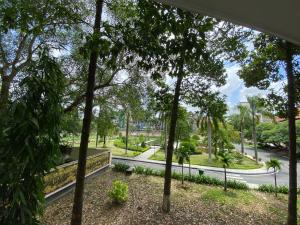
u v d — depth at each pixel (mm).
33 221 2639
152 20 3039
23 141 2328
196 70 7473
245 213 7926
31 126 2365
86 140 5426
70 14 4680
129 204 8070
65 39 8516
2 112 2512
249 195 10227
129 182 11109
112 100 10555
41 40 8125
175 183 11391
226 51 6797
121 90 10008
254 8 1951
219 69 7539
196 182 11906
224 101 8430
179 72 3684
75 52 8875
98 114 11766
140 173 13102
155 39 3150
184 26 2945
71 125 11414
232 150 30422
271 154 34375
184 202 8594
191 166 19797
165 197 7621
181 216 7301
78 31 7453
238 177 16797
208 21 3037
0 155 2312
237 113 34938
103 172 13188
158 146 35406
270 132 33844
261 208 8570
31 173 2438
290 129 7031
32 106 2439
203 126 23484
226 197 9555
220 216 7516
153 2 2953
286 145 35531
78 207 5277
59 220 6613
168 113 9508
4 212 2346
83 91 9312
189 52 3137
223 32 5730
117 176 12328
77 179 5348
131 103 10438
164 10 2955
